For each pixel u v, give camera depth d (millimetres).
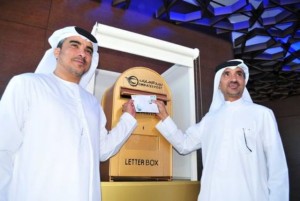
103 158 1348
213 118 1609
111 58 2539
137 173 1385
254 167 1338
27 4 2357
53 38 1370
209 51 3566
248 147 1380
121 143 1335
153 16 3184
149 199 1323
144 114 1491
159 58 1688
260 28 4336
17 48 2213
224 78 1624
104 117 1425
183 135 1585
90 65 1391
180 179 1810
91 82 1548
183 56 1789
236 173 1332
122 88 1454
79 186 1006
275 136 1396
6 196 932
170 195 1393
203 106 3156
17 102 1039
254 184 1306
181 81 1903
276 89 8055
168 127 1481
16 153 1035
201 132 1658
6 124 985
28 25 2311
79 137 1095
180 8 3473
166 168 1480
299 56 5348
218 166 1383
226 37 3844
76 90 1260
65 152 1029
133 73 1513
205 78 3381
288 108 9133
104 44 1509
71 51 1254
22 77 1112
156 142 1502
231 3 3953
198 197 1428
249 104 1566
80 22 2580
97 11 2730
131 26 2963
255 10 3723
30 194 937
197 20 3455
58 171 996
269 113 1459
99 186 1146
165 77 2127
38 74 1206
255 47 4980
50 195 957
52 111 1075
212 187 1349
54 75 1271
